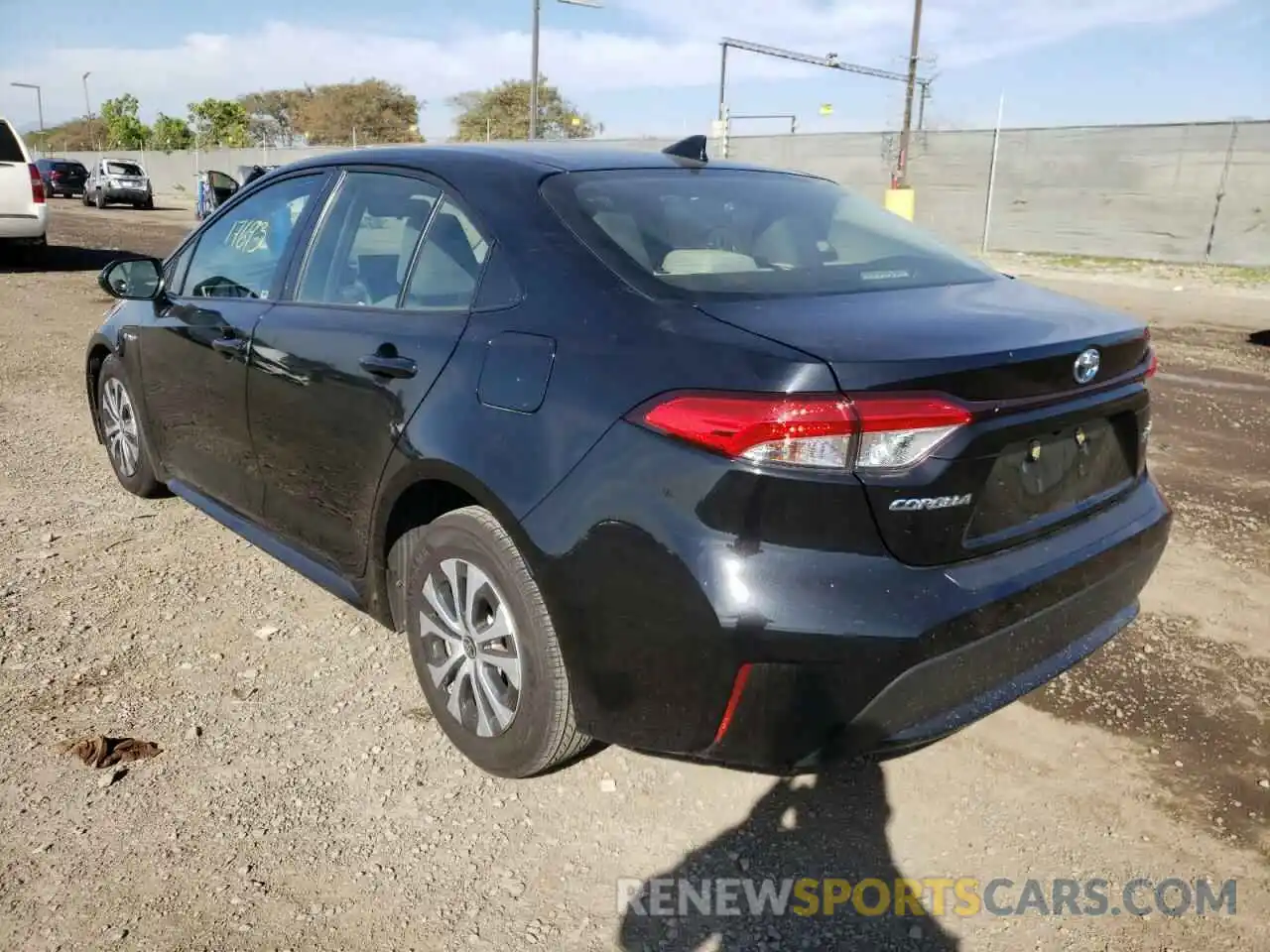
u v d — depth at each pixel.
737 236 2.97
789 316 2.43
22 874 2.48
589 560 2.40
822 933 2.38
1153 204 22.22
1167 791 2.89
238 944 2.29
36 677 3.37
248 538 3.94
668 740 2.40
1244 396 7.98
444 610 2.96
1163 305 14.20
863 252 3.12
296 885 2.48
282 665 3.50
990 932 2.39
